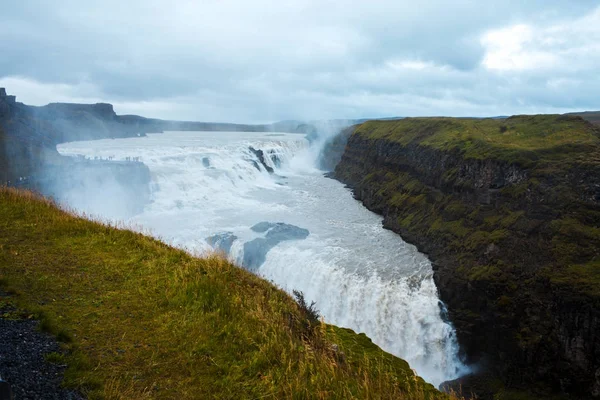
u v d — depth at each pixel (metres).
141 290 9.95
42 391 6.11
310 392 7.07
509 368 23.05
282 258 32.81
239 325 8.91
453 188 38.16
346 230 40.78
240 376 7.43
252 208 47.50
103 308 8.95
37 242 11.88
